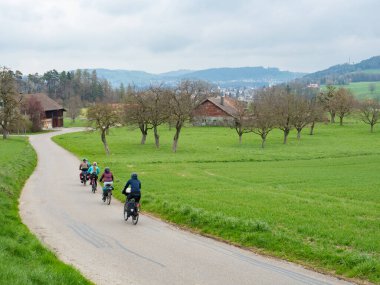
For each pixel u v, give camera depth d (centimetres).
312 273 1538
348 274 1500
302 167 5688
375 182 4278
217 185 3950
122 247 1903
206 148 8462
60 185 4041
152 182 4122
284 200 3064
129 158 6738
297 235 2034
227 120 14812
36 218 2544
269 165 5922
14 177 4006
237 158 6644
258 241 1931
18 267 1336
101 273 1526
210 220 2309
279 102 10469
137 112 8700
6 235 1873
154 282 1431
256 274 1519
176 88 8469
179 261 1681
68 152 7788
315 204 2911
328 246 1819
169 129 13400
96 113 7562
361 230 2120
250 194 3378
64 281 1302
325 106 15312
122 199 3303
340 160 6481
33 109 14188
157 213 2733
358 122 15725
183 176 4634
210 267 1602
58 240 2023
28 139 10919
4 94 10812
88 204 3091
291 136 11356
